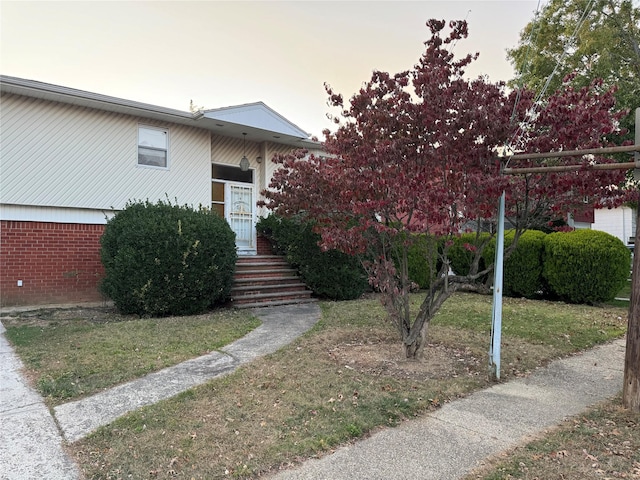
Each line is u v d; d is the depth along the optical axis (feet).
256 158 43.19
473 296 37.04
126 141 33.96
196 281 27.81
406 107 15.08
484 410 12.95
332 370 16.38
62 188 31.09
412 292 39.06
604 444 10.73
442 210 13.79
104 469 9.45
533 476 9.25
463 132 14.39
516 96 14.73
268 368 16.57
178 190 36.60
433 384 14.96
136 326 23.82
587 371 17.01
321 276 34.81
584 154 12.71
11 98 29.25
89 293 32.30
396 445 10.69
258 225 41.04
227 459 9.86
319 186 17.63
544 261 35.22
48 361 17.25
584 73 44.01
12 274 29.48
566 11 44.55
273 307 31.60
